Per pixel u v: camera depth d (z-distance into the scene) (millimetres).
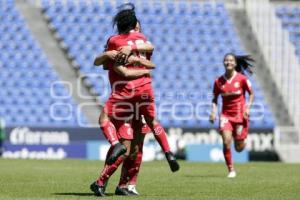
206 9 120688
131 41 32094
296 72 111500
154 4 120562
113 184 40250
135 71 31750
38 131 89750
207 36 116250
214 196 32031
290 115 105438
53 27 114062
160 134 32438
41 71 106688
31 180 43000
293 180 45125
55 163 69125
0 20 114500
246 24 118188
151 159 86562
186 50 113562
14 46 110438
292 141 96000
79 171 54219
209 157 89250
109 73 32438
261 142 93375
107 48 32500
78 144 87562
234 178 47281
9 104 101750
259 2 118938
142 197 31219
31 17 116125
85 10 117500
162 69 109750
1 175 47938
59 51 110875
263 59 113000
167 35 115500
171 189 36688
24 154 87250
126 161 33062
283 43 114688
